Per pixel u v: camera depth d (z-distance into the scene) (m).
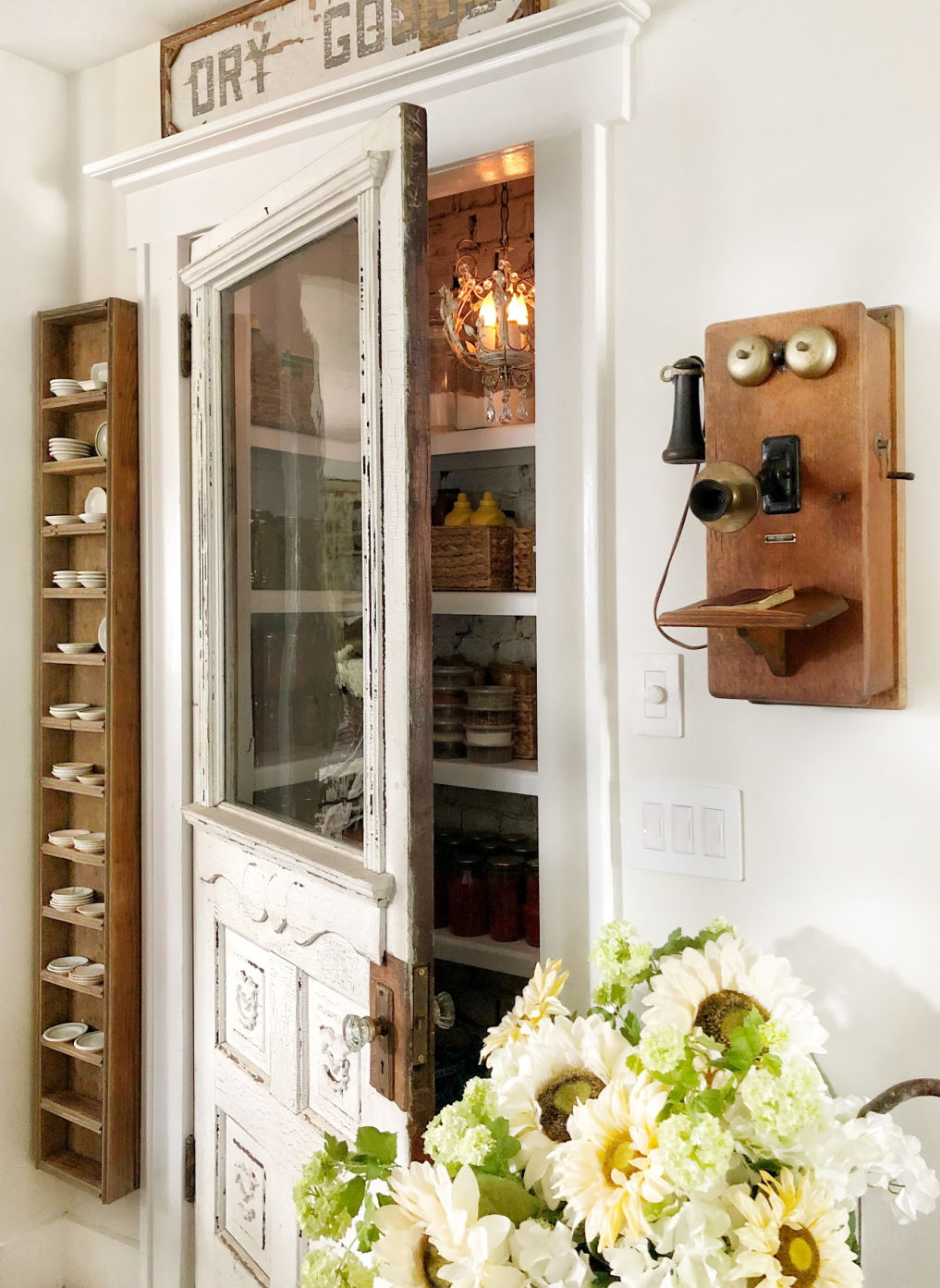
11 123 2.12
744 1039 1.01
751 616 1.15
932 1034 1.28
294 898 1.61
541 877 1.55
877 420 1.23
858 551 1.19
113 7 1.95
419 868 1.32
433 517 2.12
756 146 1.38
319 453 1.57
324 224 1.50
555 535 1.54
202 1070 1.95
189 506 2.00
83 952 2.22
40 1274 2.19
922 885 1.28
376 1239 1.10
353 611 1.48
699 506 1.25
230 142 1.86
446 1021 1.48
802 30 1.34
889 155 1.29
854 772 1.33
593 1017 1.17
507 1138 1.07
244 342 1.81
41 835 2.16
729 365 1.24
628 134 1.48
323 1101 1.57
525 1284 0.98
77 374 2.22
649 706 1.47
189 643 2.00
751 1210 0.92
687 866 1.44
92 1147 2.17
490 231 2.12
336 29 1.75
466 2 1.60
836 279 1.32
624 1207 0.95
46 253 2.20
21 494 2.16
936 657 1.27
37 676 2.18
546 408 1.54
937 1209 1.26
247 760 1.83
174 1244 2.00
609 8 1.40
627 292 1.48
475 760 1.89
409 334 1.31
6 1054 2.13
